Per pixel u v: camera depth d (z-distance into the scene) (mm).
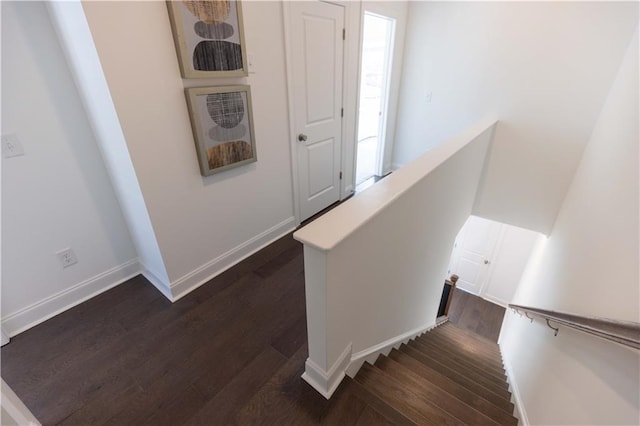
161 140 1646
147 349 1636
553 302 2094
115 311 1887
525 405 1688
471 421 1382
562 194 3109
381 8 3096
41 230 1707
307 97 2521
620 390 943
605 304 1268
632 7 2410
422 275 2201
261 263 2346
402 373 1678
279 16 2068
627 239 1241
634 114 1657
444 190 2029
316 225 1045
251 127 2074
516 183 3338
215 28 1669
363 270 1309
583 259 1749
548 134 3037
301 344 1665
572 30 2688
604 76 2648
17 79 1463
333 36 2584
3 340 1653
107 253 2021
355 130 3318
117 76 1398
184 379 1471
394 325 2010
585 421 1088
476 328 4402
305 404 1337
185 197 1861
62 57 1566
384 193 1289
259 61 2027
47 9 1458
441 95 3686
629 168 1474
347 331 1366
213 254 2162
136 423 1295
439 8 3352
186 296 2012
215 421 1292
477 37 3215
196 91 1683
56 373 1510
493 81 3250
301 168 2711
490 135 3148
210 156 1875
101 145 1759
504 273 4680
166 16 1495
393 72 3738
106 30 1318
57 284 1841
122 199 1896
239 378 1468
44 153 1625
